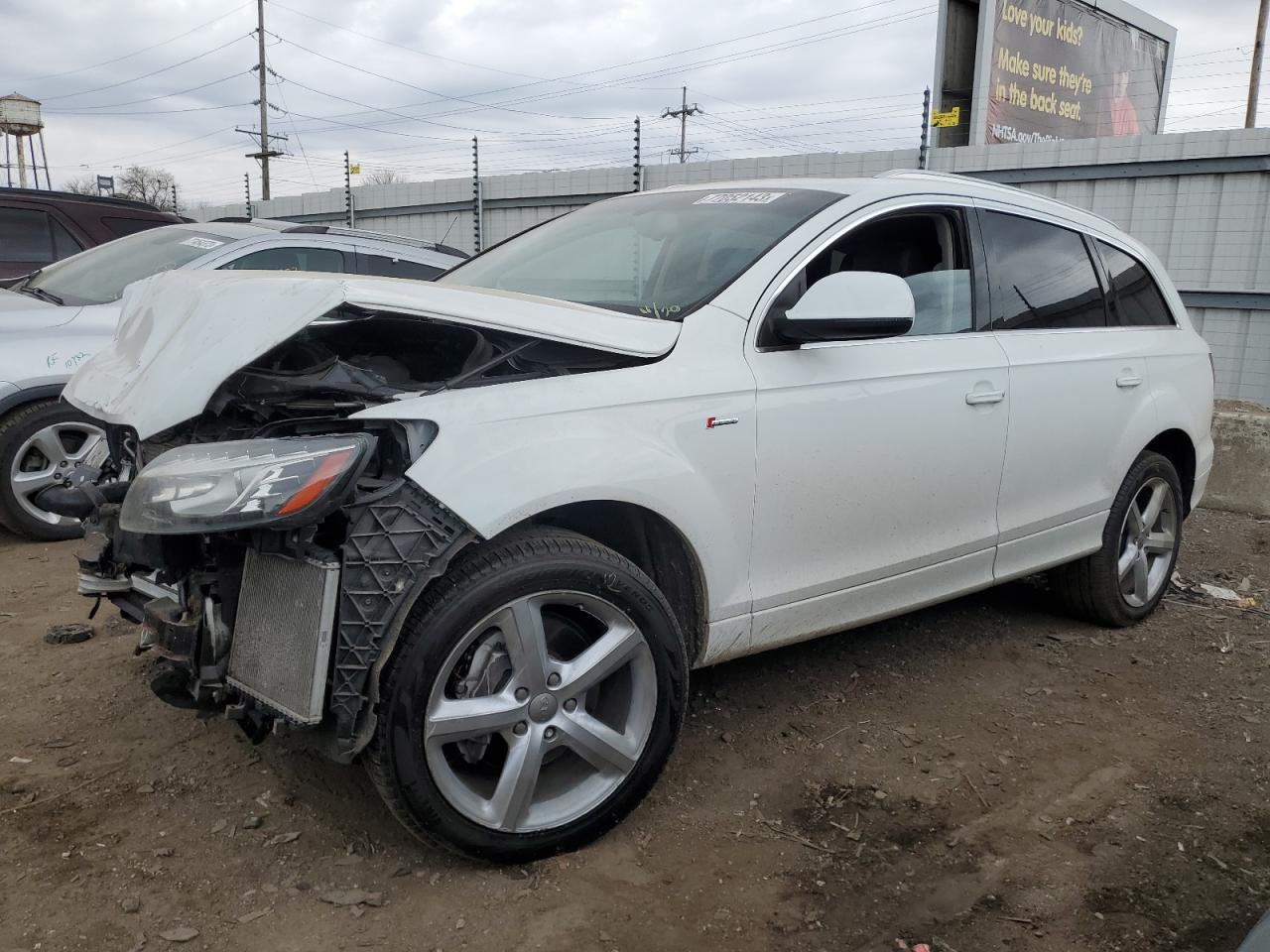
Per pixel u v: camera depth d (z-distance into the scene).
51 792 2.89
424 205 15.91
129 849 2.63
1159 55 20.62
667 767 3.16
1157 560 4.77
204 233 6.56
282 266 6.46
